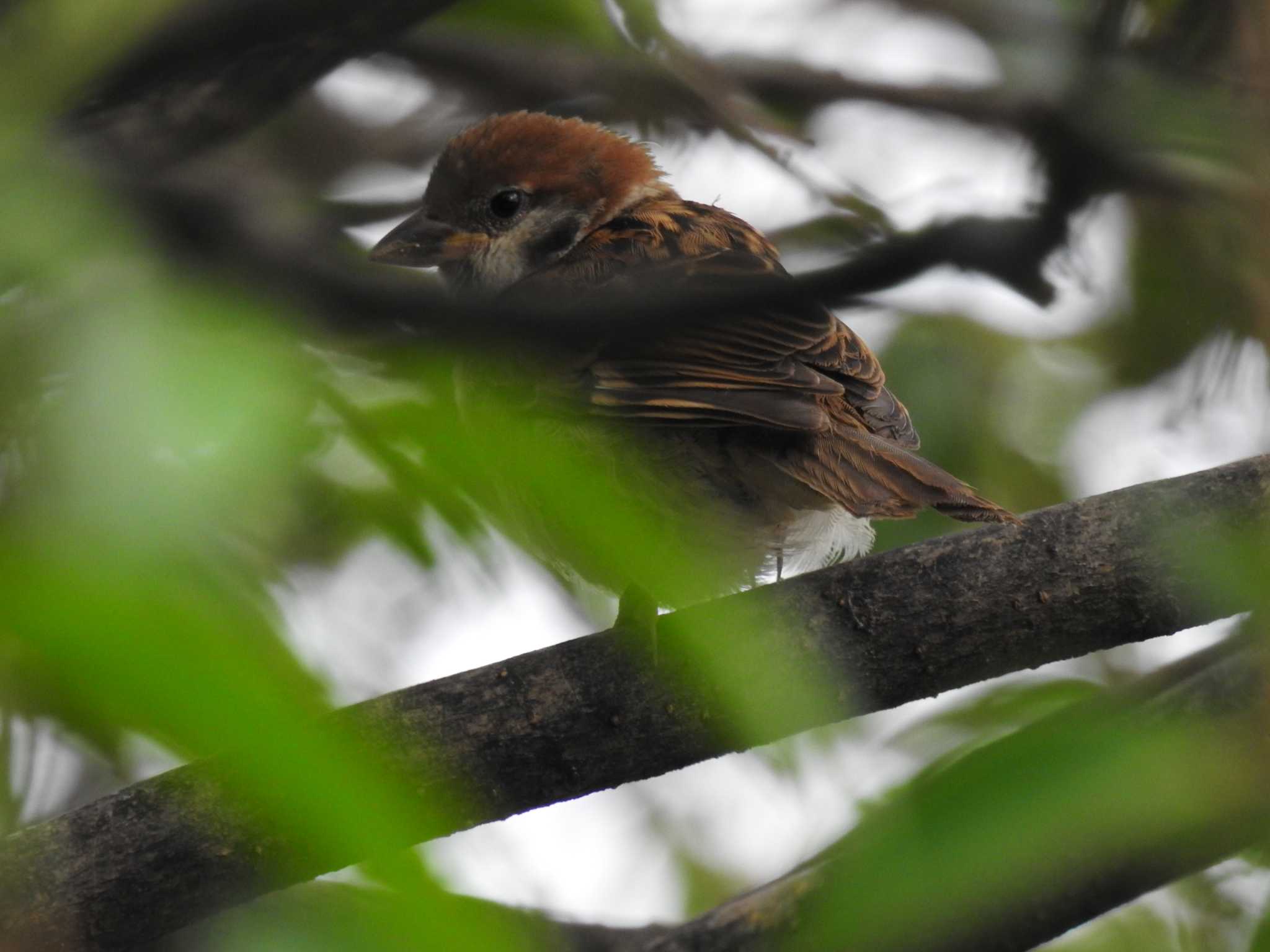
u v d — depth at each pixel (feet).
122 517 7.48
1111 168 24.61
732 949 20.79
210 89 20.47
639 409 23.77
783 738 20.61
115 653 6.91
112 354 8.12
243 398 8.05
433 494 9.39
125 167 13.65
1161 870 16.60
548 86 35.14
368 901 10.34
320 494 18.95
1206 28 28.37
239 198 16.33
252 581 12.00
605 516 9.08
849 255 27.32
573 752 20.17
